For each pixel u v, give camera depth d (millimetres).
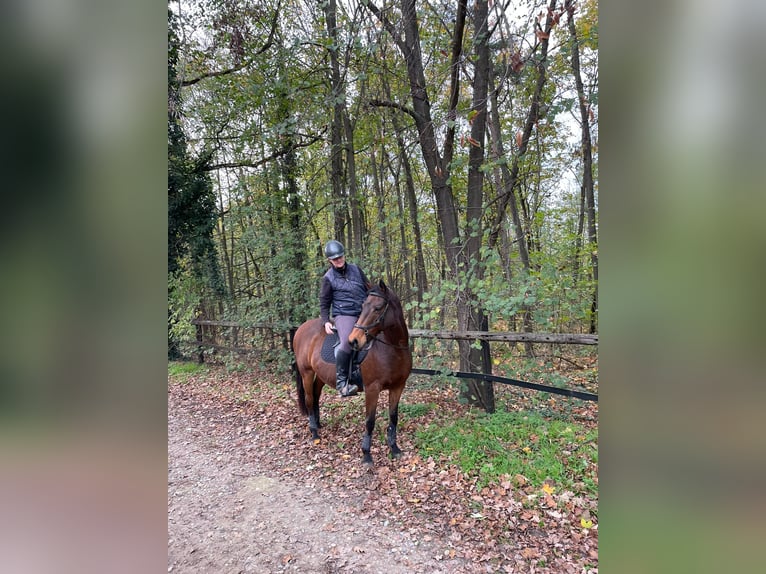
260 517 3270
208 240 9125
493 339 4719
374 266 6074
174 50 7066
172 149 8055
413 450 4199
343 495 3531
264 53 6605
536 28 3385
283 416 5617
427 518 3133
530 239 6844
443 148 5395
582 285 4504
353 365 4062
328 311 4340
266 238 7195
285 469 4074
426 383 5754
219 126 7898
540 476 3455
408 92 5504
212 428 5414
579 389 5293
